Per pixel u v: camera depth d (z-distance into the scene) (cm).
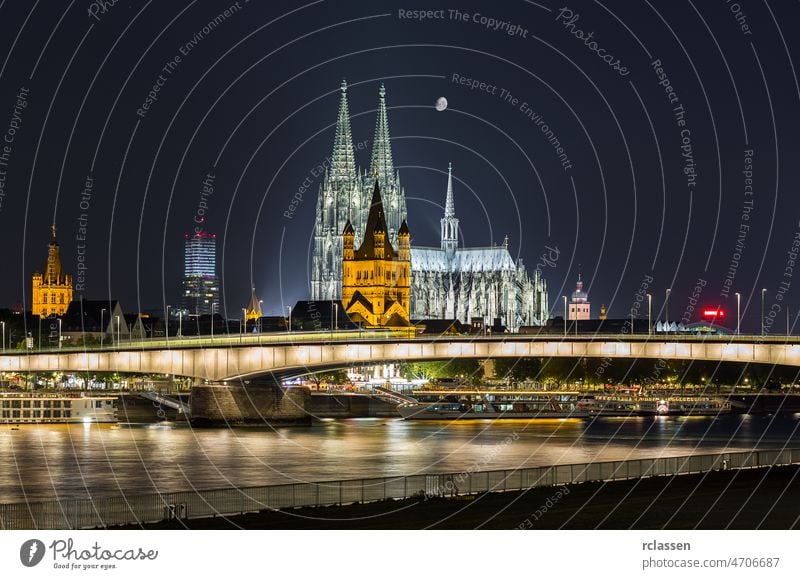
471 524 12769
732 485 15800
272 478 19262
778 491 15325
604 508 13950
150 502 14688
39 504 14638
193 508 13850
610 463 18025
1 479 19038
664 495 14912
